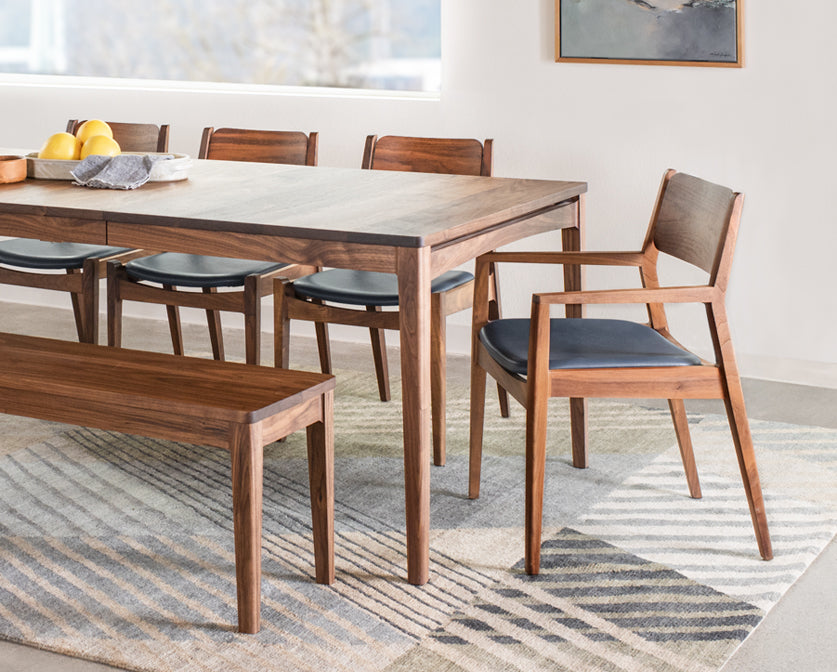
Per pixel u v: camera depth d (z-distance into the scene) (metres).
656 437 3.15
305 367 3.90
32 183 2.82
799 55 3.46
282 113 4.27
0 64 4.87
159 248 2.34
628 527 2.55
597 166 3.83
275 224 2.20
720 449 3.05
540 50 3.83
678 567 2.35
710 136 3.64
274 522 2.60
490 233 2.42
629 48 3.67
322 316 2.89
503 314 4.11
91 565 2.38
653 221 2.65
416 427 2.20
